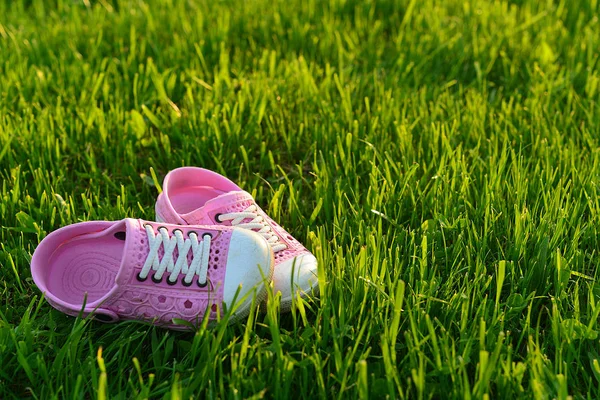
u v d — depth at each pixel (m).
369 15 1.21
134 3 1.27
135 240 0.71
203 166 0.91
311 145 0.93
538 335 0.69
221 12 1.21
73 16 1.21
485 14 1.18
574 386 0.66
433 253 0.76
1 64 1.07
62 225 0.81
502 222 0.80
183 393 0.64
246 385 0.65
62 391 0.66
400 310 0.67
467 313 0.69
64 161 0.92
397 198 0.83
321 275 0.71
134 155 0.91
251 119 0.96
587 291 0.74
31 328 0.71
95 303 0.70
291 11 1.21
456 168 0.85
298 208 0.83
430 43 1.12
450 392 0.65
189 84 1.04
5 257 0.78
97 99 1.02
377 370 0.67
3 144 0.92
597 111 0.96
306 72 1.03
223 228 0.73
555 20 1.18
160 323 0.71
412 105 0.98
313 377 0.67
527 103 0.98
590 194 0.83
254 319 0.72
